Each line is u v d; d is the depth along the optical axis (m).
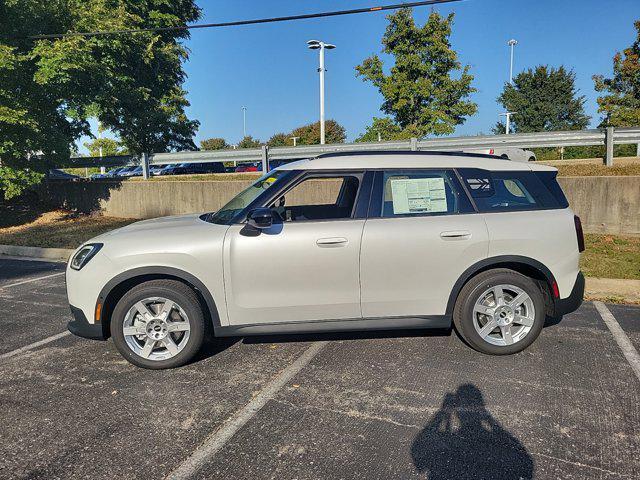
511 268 4.27
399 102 18.19
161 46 20.56
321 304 4.05
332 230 3.99
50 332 5.11
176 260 3.94
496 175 4.28
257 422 3.22
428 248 4.03
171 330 4.04
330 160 4.25
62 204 15.02
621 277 6.40
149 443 3.00
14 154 11.76
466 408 3.35
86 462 2.81
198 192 12.45
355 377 3.87
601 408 3.32
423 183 4.18
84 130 16.17
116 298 4.16
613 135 10.41
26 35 12.65
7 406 3.50
